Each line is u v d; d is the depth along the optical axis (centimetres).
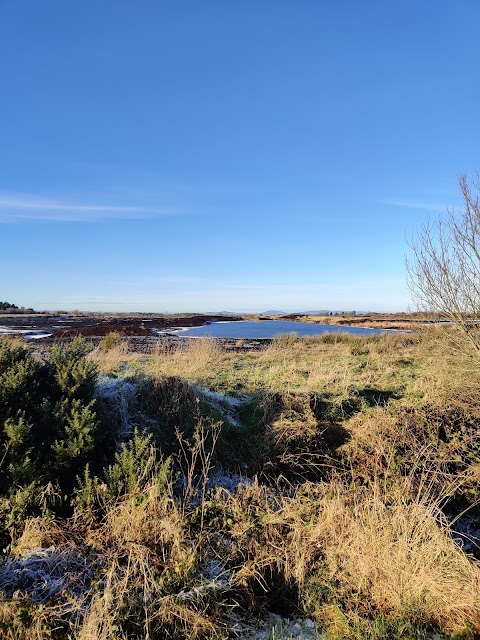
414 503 436
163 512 420
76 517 425
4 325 3450
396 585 358
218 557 402
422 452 584
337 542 410
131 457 470
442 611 348
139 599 337
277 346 1814
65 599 333
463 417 714
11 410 490
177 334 2831
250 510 473
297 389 805
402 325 4156
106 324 3609
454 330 891
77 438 464
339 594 371
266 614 365
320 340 2128
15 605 312
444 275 857
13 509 410
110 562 369
